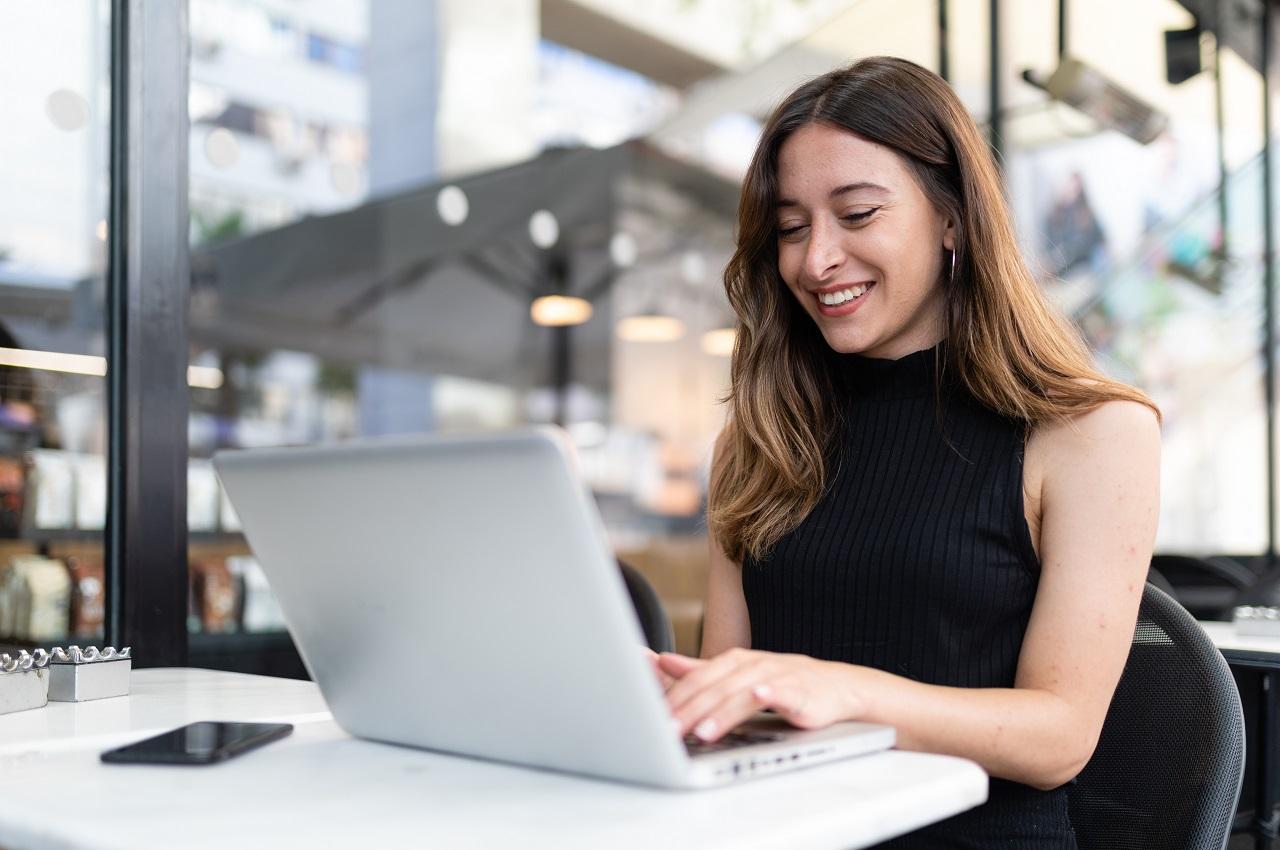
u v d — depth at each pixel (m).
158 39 1.78
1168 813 1.12
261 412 7.16
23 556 1.79
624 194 7.41
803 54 5.32
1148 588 1.20
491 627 0.74
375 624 0.82
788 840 0.63
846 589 1.18
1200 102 4.16
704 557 6.04
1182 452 4.30
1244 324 4.26
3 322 1.86
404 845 0.62
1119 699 1.17
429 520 0.73
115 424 1.76
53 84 1.84
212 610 2.17
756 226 1.32
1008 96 3.97
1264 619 1.66
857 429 1.27
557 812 0.68
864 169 1.18
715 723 0.79
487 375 9.40
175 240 1.80
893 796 0.71
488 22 6.64
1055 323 1.21
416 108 6.90
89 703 1.18
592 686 0.71
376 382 8.36
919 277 1.21
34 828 0.67
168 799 0.72
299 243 6.80
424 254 7.85
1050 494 1.11
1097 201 4.17
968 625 1.13
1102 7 3.97
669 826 0.64
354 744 0.90
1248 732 1.65
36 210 1.86
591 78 6.62
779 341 1.33
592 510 0.66
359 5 6.52
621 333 9.46
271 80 6.05
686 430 9.51
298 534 0.83
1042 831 1.08
